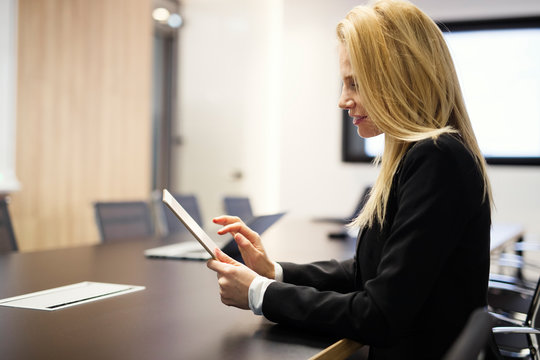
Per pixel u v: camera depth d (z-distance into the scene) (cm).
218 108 660
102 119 535
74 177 505
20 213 455
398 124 110
